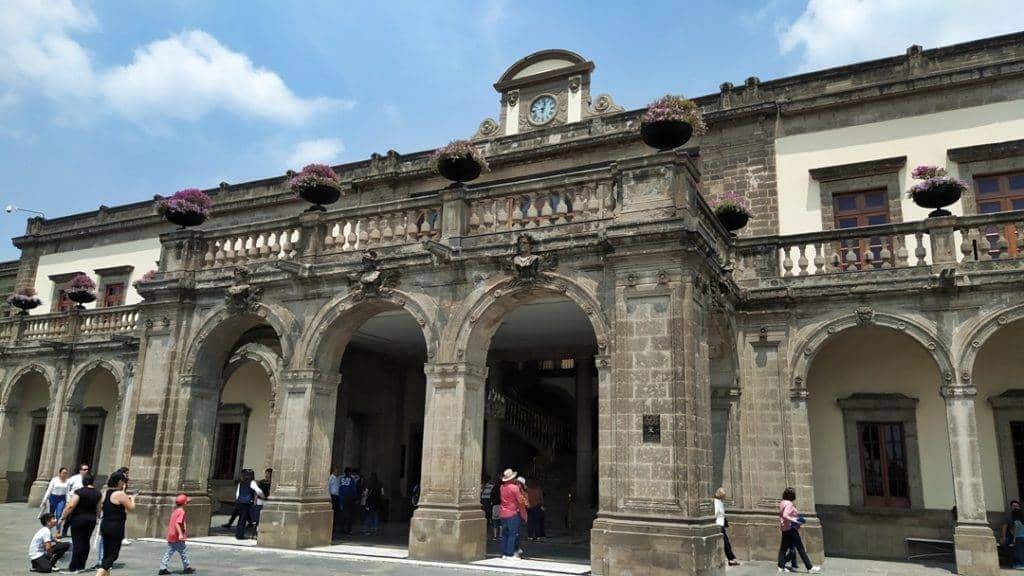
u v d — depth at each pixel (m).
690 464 11.67
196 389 17.11
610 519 11.97
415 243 15.09
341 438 21.30
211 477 25.38
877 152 18.55
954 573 14.02
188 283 17.45
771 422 16.06
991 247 16.16
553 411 27.02
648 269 12.62
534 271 13.65
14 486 27.89
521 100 23.86
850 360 17.95
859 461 17.41
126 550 14.57
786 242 16.81
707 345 13.24
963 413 14.47
